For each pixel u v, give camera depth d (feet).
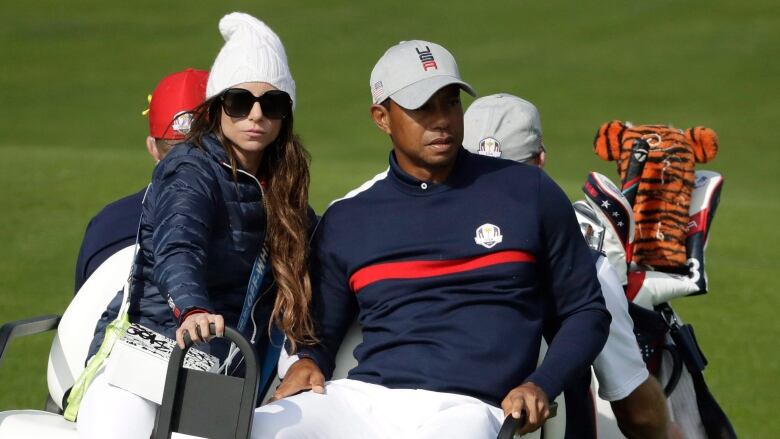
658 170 56.75
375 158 227.20
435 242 45.44
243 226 46.60
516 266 44.86
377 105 47.19
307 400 43.60
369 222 46.68
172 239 43.47
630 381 48.37
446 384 43.70
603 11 360.48
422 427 42.04
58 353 50.42
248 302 46.78
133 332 43.91
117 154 192.54
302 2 386.93
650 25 343.87
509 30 347.15
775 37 326.03
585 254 46.16
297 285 46.75
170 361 39.47
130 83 303.48
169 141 57.67
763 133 250.37
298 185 48.19
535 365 44.88
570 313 45.78
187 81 58.03
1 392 80.38
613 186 52.75
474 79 300.20
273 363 48.88
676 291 54.44
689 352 54.34
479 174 46.47
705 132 58.65
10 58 326.65
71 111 274.16
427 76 45.39
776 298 111.86
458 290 44.93
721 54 314.76
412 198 46.47
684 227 56.44
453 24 355.77
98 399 43.39
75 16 375.86
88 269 53.57
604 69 306.55
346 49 335.06
